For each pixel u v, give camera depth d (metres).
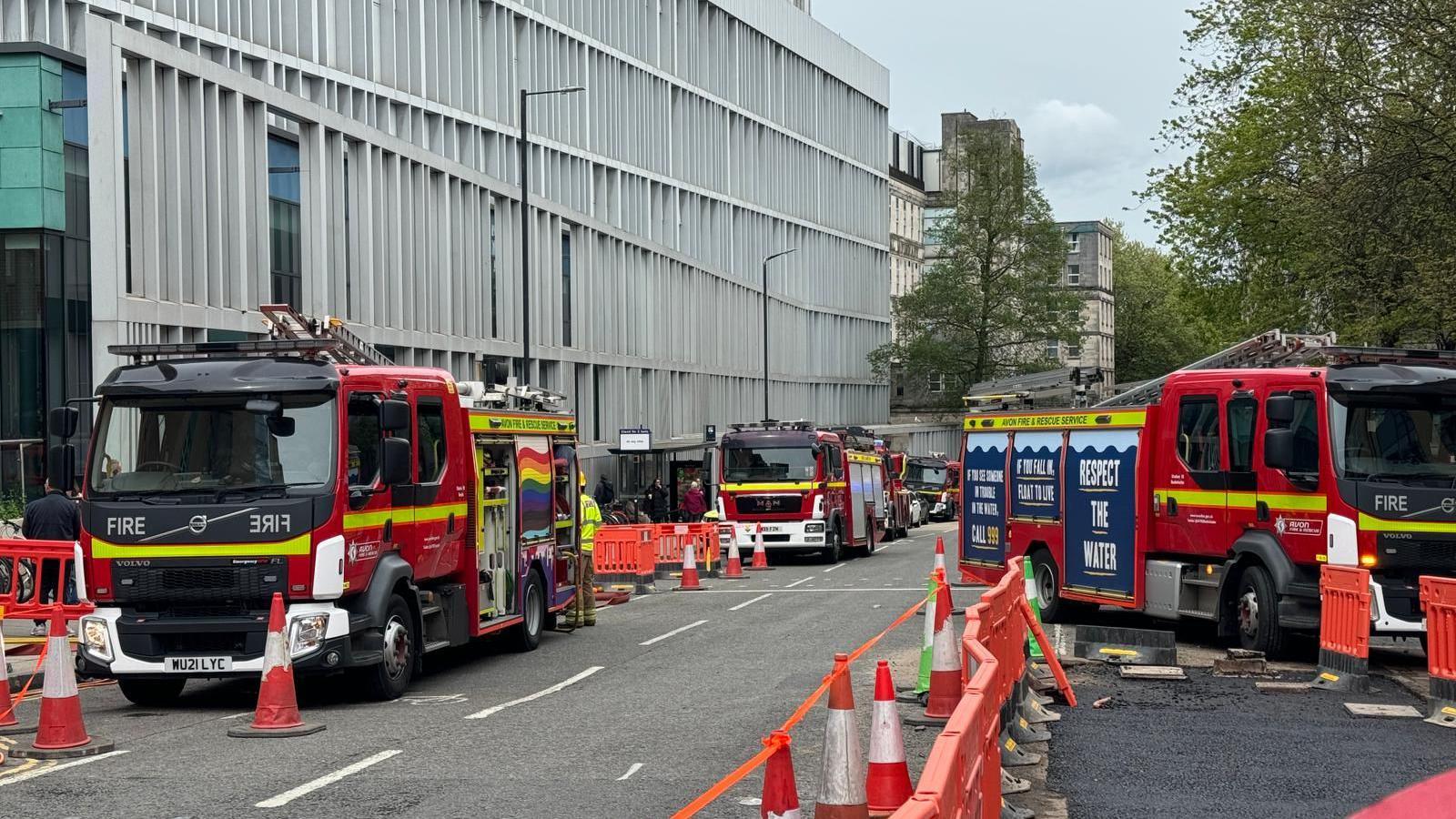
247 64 44.69
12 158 33.16
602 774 10.13
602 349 60.56
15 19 38.38
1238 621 17.78
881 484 47.34
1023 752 11.01
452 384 16.59
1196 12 44.41
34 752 11.12
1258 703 13.62
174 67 31.05
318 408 14.06
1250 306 45.59
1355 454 16.52
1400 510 16.30
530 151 58.81
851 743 6.97
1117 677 15.30
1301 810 9.11
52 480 14.15
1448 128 29.16
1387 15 30.06
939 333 97.94
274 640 12.35
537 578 19.48
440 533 16.02
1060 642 18.36
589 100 64.38
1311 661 16.98
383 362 18.97
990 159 95.12
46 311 33.12
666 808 9.02
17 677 16.25
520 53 58.97
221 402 14.00
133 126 30.06
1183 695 14.07
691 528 36.75
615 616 24.39
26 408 33.12
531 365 52.22
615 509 44.62
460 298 46.50
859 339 102.94
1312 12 31.33
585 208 63.75
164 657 13.74
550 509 20.11
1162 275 134.88
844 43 101.25
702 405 74.06
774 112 89.00
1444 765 10.57
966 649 8.80
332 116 37.81
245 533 13.68
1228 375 17.91
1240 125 43.41
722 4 80.69
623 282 63.19
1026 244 95.06
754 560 38.78
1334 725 12.33
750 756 10.77
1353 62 31.70
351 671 14.38
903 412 112.38
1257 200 42.16
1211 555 17.98
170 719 13.43
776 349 87.75
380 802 9.23
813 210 94.88
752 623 22.03
